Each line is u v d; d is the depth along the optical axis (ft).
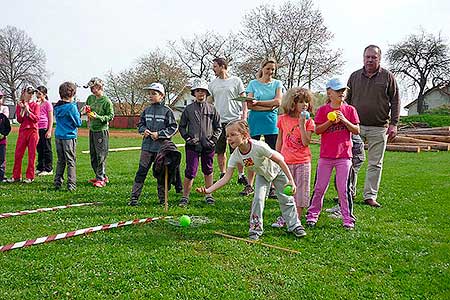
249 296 10.85
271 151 15.31
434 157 48.11
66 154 23.75
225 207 20.20
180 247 14.28
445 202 21.95
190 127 20.72
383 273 12.55
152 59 166.09
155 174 20.24
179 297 10.80
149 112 21.16
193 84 21.11
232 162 15.97
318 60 127.95
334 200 22.36
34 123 26.40
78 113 24.07
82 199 21.68
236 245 14.58
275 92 22.79
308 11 128.67
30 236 15.37
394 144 61.16
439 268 12.87
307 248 14.56
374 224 17.67
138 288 11.22
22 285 11.28
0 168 26.48
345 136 17.26
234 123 15.21
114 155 44.65
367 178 21.68
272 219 18.16
